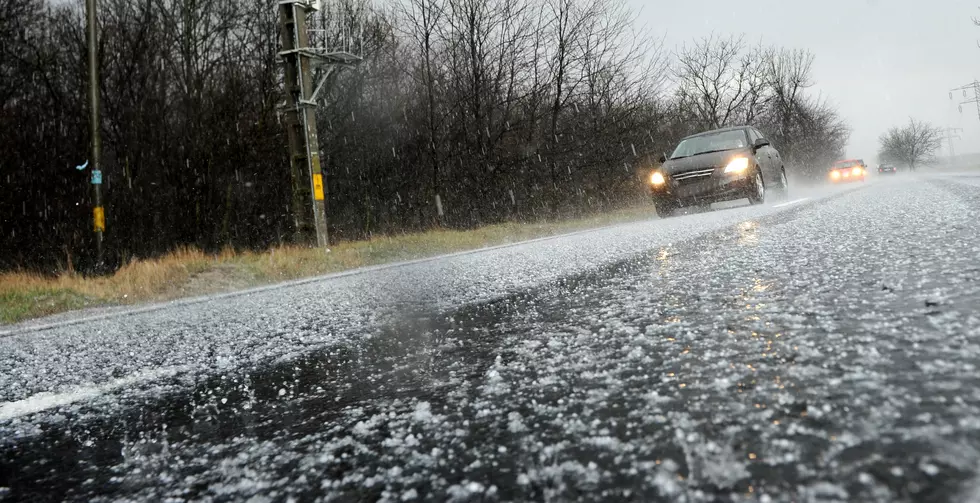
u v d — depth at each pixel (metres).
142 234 18.70
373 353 2.54
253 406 1.89
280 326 3.78
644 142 23.88
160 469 1.35
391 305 4.14
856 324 1.73
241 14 19.05
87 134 17.75
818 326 1.78
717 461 0.96
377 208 22.98
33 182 17.64
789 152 39.75
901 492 0.77
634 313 2.53
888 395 1.12
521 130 22.27
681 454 1.01
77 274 10.96
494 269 5.65
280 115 19.64
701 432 1.10
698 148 12.75
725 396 1.28
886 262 2.78
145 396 2.24
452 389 1.73
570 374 1.69
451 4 19.80
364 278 7.05
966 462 0.82
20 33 16.66
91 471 1.40
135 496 1.19
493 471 1.08
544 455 1.12
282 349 2.95
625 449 1.08
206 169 19.05
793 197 14.82
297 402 1.87
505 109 21.64
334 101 20.77
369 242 13.72
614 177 23.62
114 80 18.02
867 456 0.89
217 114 18.80
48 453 1.60
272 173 20.23
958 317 1.62
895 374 1.24
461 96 20.86
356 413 1.62
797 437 1.00
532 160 21.94
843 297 2.16
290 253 11.43
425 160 22.42
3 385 2.79
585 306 2.94
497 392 1.62
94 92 11.26
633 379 1.53
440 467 1.14
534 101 21.58
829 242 3.85
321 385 2.07
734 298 2.50
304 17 13.09
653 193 12.20
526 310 3.12
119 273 9.92
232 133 19.06
